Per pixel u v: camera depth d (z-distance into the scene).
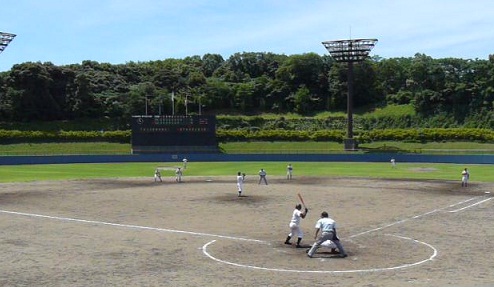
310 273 21.03
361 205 40.41
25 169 80.50
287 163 91.94
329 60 170.50
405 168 79.81
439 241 27.06
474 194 46.94
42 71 135.50
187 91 160.12
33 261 22.98
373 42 107.06
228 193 48.16
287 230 30.31
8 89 132.50
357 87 156.25
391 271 21.30
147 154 104.00
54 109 135.00
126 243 26.70
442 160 92.75
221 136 121.62
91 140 118.88
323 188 52.09
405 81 177.12
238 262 22.78
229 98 159.50
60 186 54.62
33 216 35.50
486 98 138.62
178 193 48.28
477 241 27.03
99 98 140.12
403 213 36.41
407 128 136.00
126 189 51.66
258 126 138.75
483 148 112.12
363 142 120.88
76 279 20.20
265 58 192.88
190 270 21.47
